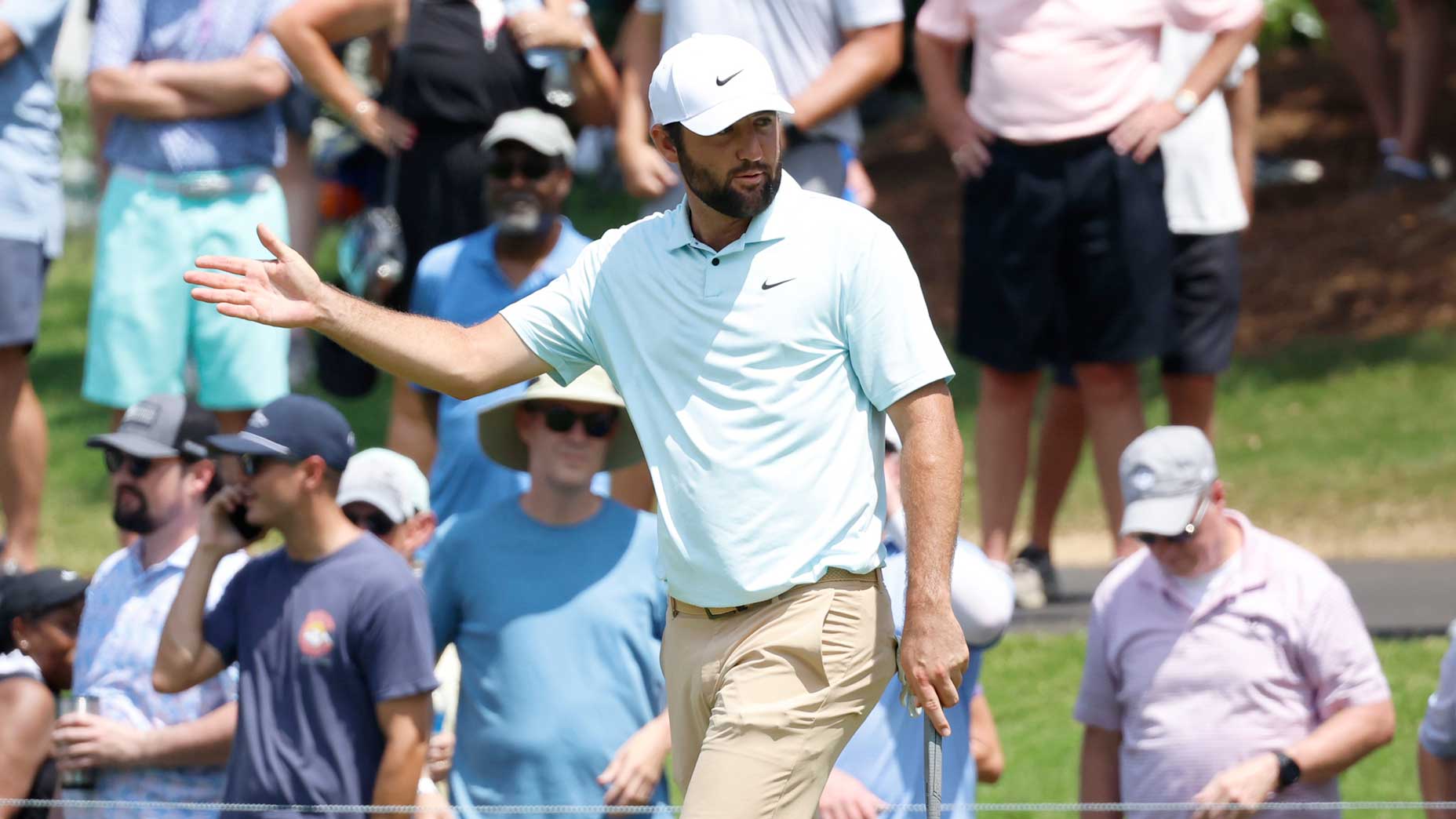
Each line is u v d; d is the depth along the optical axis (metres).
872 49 28.59
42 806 20.86
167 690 20.34
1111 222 29.69
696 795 15.34
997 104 30.03
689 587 15.95
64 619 22.47
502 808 21.31
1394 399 46.00
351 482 22.34
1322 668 21.62
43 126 30.41
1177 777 21.78
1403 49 58.97
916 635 15.21
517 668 21.23
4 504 30.55
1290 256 55.06
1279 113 64.44
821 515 15.68
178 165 30.95
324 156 40.62
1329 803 21.61
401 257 32.12
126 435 21.75
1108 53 29.48
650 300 16.09
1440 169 57.97
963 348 31.08
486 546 21.66
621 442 22.47
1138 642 22.16
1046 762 27.17
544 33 31.31
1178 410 33.56
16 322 30.03
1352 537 37.91
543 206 26.91
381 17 31.50
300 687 19.86
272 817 19.67
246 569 20.58
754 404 15.68
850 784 19.72
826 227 15.76
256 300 15.94
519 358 16.64
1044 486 33.66
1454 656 20.84
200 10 30.98
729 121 15.16
